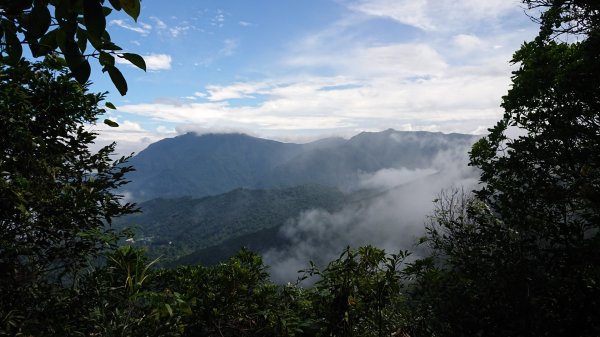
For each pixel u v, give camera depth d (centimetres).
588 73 302
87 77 92
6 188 224
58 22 87
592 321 260
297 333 326
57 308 247
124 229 284
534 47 350
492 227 323
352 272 295
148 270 286
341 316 289
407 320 312
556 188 301
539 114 339
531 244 316
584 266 273
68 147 286
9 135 244
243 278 315
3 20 90
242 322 320
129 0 85
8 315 215
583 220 292
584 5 305
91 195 259
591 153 293
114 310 245
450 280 306
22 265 244
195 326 309
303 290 352
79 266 269
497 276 291
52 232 255
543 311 276
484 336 282
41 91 273
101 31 80
